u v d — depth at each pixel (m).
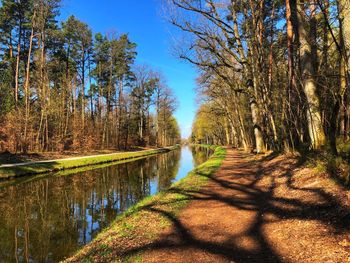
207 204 8.86
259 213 7.31
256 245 5.38
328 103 10.43
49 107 33.69
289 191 8.30
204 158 42.78
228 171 16.25
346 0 7.26
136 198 15.69
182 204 9.09
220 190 10.90
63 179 21.62
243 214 7.42
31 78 35.56
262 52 19.30
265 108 19.42
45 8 31.38
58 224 11.02
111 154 42.75
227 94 34.22
